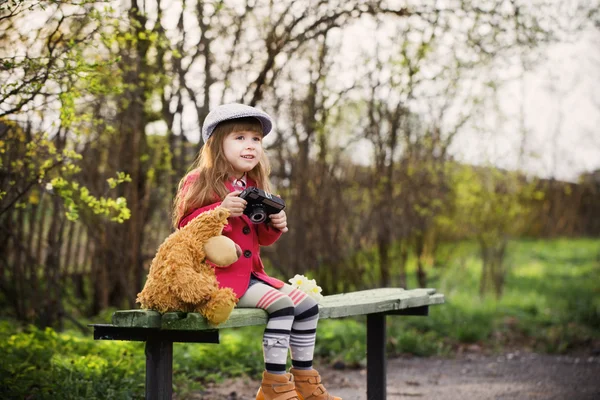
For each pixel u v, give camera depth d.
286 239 7.94
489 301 9.21
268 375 2.97
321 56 7.34
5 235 6.74
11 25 4.01
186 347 5.74
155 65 6.44
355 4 6.75
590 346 7.57
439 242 9.77
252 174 3.40
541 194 11.19
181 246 2.78
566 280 11.82
